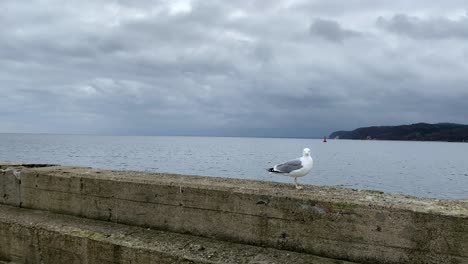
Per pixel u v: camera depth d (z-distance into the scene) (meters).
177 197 5.13
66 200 5.98
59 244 5.26
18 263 5.66
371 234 4.12
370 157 69.56
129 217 5.48
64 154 56.56
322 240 4.35
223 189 4.86
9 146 82.50
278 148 111.19
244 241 4.75
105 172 6.35
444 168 47.00
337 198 4.39
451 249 3.81
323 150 103.75
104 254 4.91
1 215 6.00
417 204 4.26
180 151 78.31
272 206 4.57
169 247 4.68
